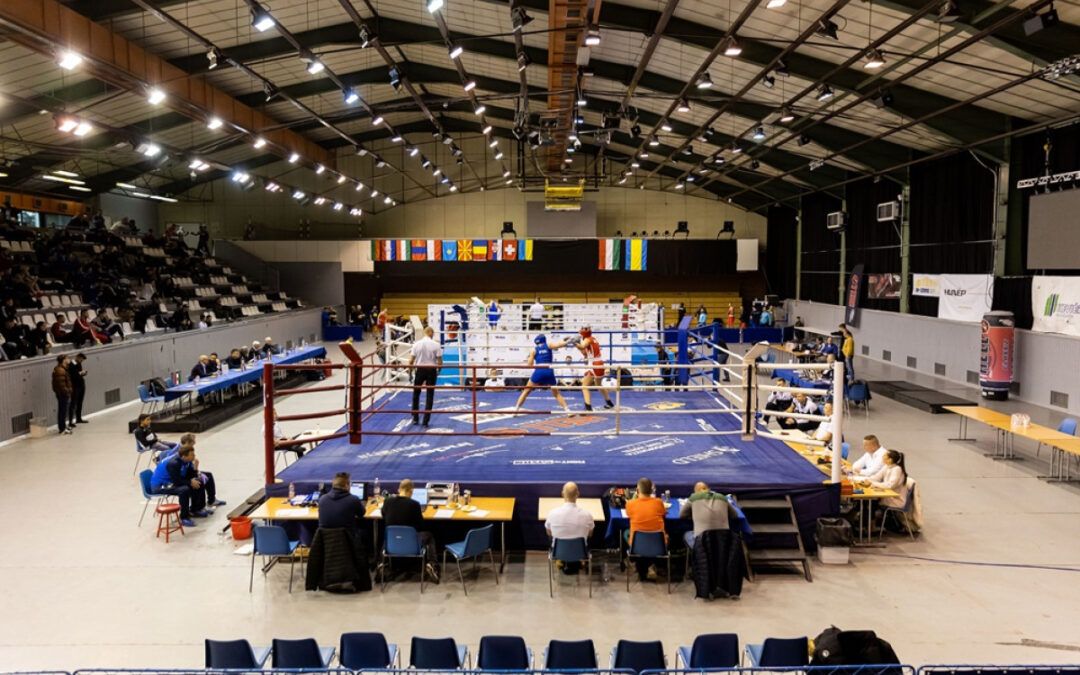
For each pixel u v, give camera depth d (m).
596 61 20.25
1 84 18.33
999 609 7.56
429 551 8.20
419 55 22.88
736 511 8.40
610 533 8.72
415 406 12.12
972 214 20.08
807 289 33.81
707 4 14.66
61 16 14.47
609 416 12.91
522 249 35.03
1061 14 11.91
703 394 15.44
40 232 26.88
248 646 5.64
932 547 9.28
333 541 7.99
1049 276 16.92
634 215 38.62
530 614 7.54
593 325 23.80
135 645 6.84
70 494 11.37
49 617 7.40
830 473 9.50
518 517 9.27
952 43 13.97
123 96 21.19
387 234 38.28
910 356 23.75
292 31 19.39
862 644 5.48
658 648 5.64
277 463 13.19
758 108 21.08
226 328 24.14
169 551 9.17
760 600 7.86
